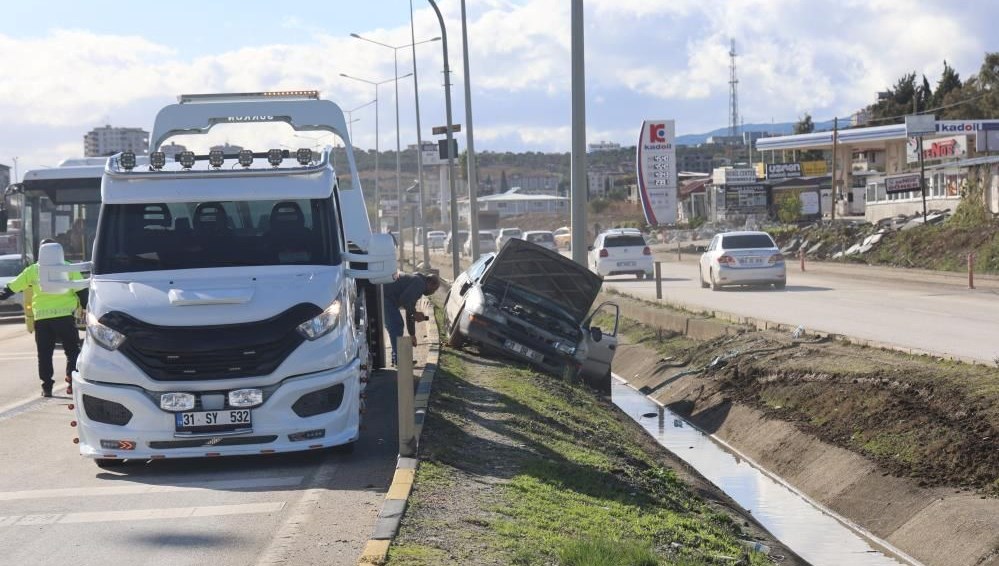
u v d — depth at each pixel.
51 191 26.41
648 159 91.94
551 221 132.62
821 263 53.03
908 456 14.14
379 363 17.27
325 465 10.44
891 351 19.19
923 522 12.28
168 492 9.45
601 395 20.31
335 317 10.29
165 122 16.53
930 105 110.81
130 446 9.85
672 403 22.47
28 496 9.40
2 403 15.08
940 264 45.66
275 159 11.27
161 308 9.95
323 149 12.31
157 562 7.35
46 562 7.41
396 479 9.11
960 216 51.59
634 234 45.81
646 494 10.98
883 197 74.56
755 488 15.30
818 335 22.11
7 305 32.16
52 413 14.15
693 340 26.36
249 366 9.86
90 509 8.90
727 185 93.75
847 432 15.85
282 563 7.24
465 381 16.38
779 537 12.69
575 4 23.62
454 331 20.14
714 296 34.75
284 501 9.01
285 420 9.91
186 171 11.02
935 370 16.59
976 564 10.91
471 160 39.38
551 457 11.40
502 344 19.30
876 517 13.20
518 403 14.64
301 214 11.00
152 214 10.91
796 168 94.38
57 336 15.79
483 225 138.25
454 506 8.48
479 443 11.33
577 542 7.54
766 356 21.58
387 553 7.04
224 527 8.22
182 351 9.77
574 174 23.81
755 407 19.06
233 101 16.62
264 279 10.40
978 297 31.52
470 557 7.13
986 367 16.20
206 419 9.81
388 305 17.91
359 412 10.83
